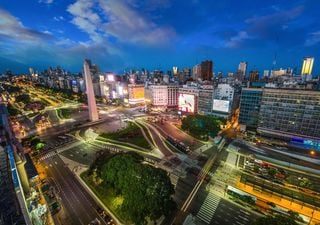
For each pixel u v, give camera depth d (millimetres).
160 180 50656
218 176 74812
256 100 122000
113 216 53594
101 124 151125
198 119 121750
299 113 103562
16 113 179250
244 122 130250
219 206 57938
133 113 186625
